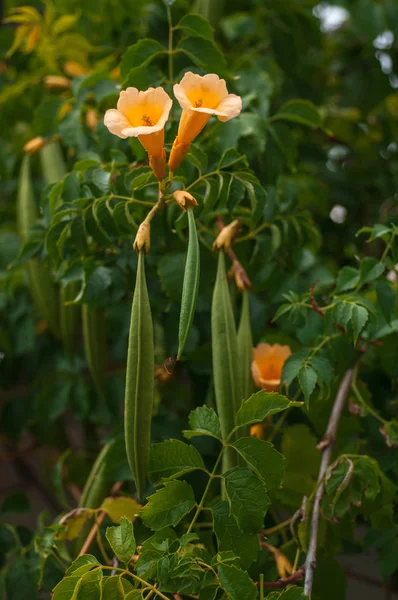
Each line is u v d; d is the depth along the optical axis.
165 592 0.86
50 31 1.23
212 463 1.03
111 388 1.12
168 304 1.05
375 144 1.46
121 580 0.84
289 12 1.27
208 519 1.01
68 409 1.30
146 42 1.00
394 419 0.98
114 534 0.85
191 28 1.01
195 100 0.84
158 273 1.01
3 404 1.27
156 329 1.14
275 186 1.09
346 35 1.51
